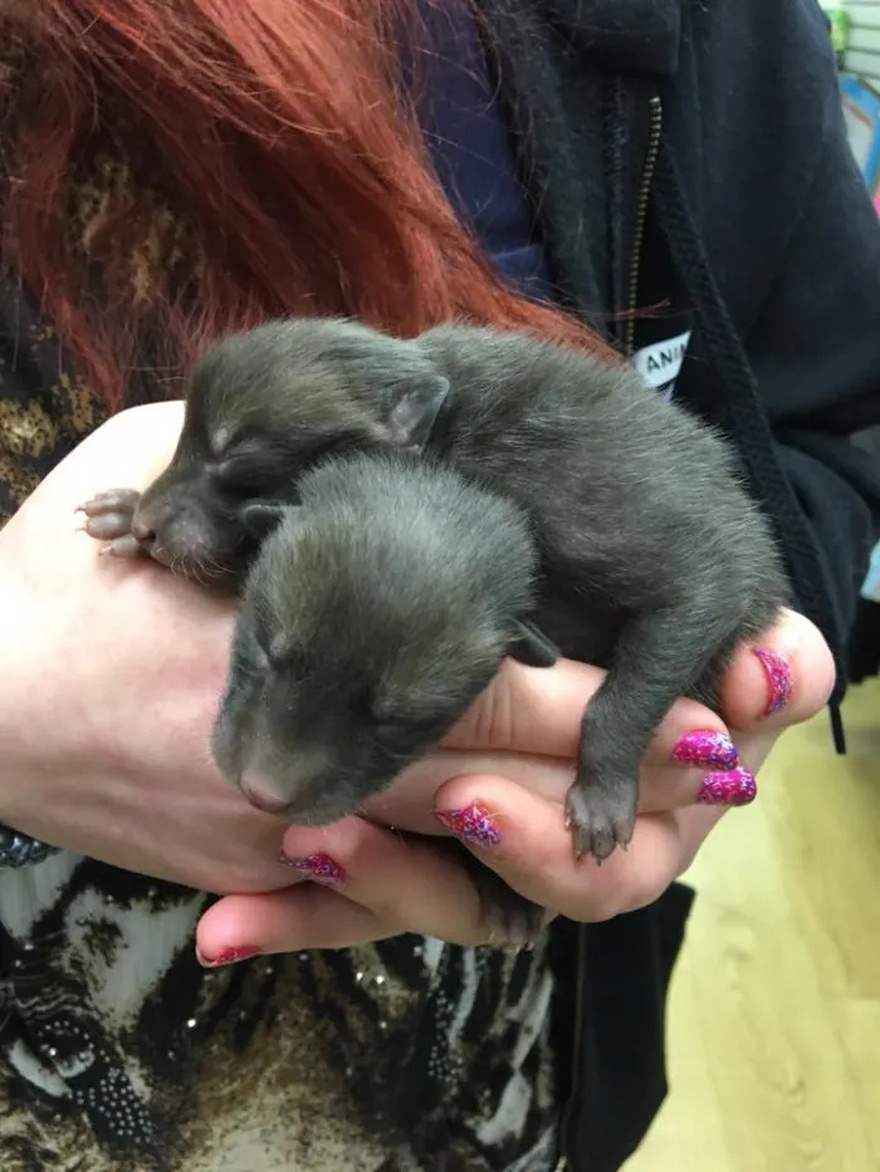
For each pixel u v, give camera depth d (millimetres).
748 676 246
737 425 382
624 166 357
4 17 257
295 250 285
